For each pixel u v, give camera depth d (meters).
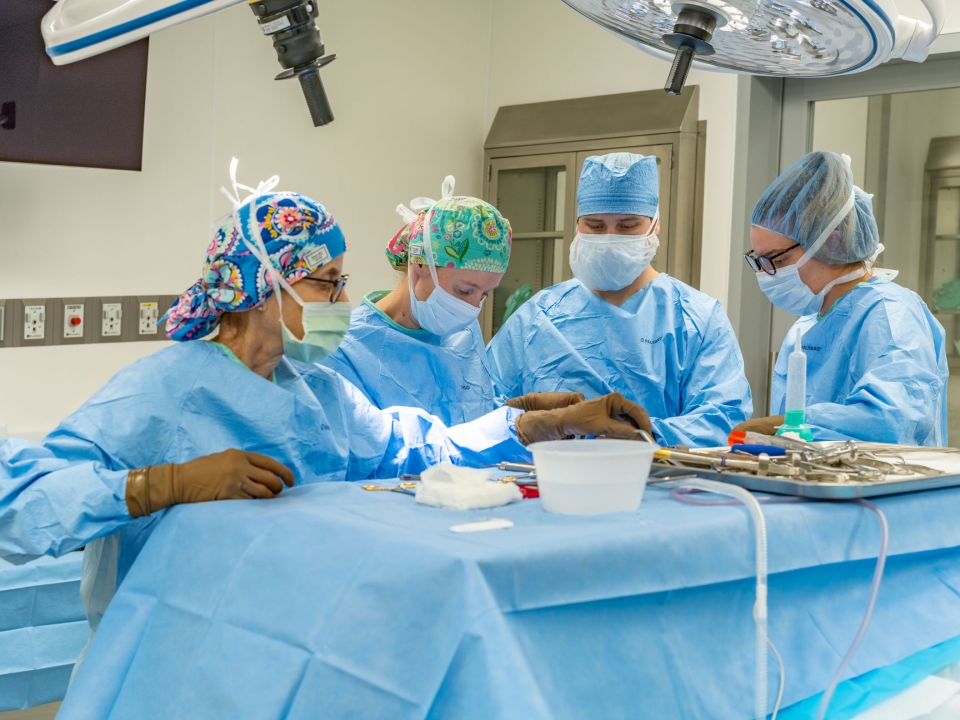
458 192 3.86
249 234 1.25
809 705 0.98
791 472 1.10
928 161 2.97
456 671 0.76
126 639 1.02
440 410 1.86
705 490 1.07
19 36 2.59
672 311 2.17
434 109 3.74
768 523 0.97
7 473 1.13
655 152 3.22
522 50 3.81
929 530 1.14
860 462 1.21
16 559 1.14
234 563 0.96
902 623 1.12
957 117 2.90
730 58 1.38
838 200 1.86
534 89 3.77
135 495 1.08
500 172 3.71
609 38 3.52
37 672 2.08
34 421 2.77
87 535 1.09
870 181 3.09
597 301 2.20
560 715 0.77
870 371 1.76
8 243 2.70
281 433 1.29
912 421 1.66
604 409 1.36
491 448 1.62
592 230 2.12
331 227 1.32
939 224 2.95
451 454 1.63
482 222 1.70
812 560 1.00
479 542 0.82
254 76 3.19
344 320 1.34
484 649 0.74
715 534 0.92
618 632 0.85
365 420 1.54
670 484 1.10
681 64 1.27
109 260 2.89
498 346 2.29
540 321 2.22
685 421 1.96
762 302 3.27
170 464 1.11
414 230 1.74
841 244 1.88
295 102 3.30
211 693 0.89
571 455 0.95
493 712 0.72
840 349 1.89
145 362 1.25
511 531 0.87
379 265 3.59
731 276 3.21
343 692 0.80
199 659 0.92
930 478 1.15
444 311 1.74
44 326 2.77
